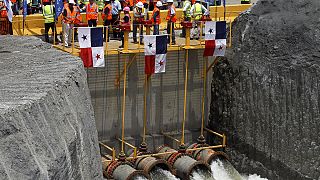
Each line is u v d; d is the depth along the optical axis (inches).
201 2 1685.5
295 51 1451.8
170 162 1499.8
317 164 1408.7
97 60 1362.0
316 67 1403.8
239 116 1561.3
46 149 587.5
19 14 1688.0
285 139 1461.6
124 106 1483.8
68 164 636.1
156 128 1585.9
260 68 1510.8
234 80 1568.7
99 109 1497.3
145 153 1492.4
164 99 1582.2
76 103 765.9
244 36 1560.0
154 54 1403.8
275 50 1487.5
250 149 1540.4
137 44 1517.0
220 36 1496.1
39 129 596.1
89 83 1473.9
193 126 1642.5
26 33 1568.7
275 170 1487.5
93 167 815.1
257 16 1546.5
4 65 842.8
